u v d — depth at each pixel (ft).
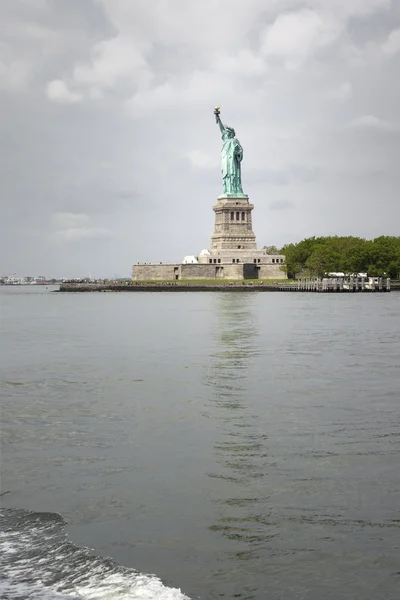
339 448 131.03
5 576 81.00
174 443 136.26
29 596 76.23
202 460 124.98
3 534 92.94
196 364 242.37
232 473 117.50
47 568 82.89
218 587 80.69
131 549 89.40
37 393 189.57
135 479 115.24
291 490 109.29
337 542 91.20
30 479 115.44
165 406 170.09
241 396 181.57
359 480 113.29
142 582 79.97
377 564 85.56
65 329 414.82
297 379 207.21
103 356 269.85
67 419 157.38
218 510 101.76
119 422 154.20
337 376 212.43
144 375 219.41
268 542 91.45
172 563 85.97
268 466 120.98
